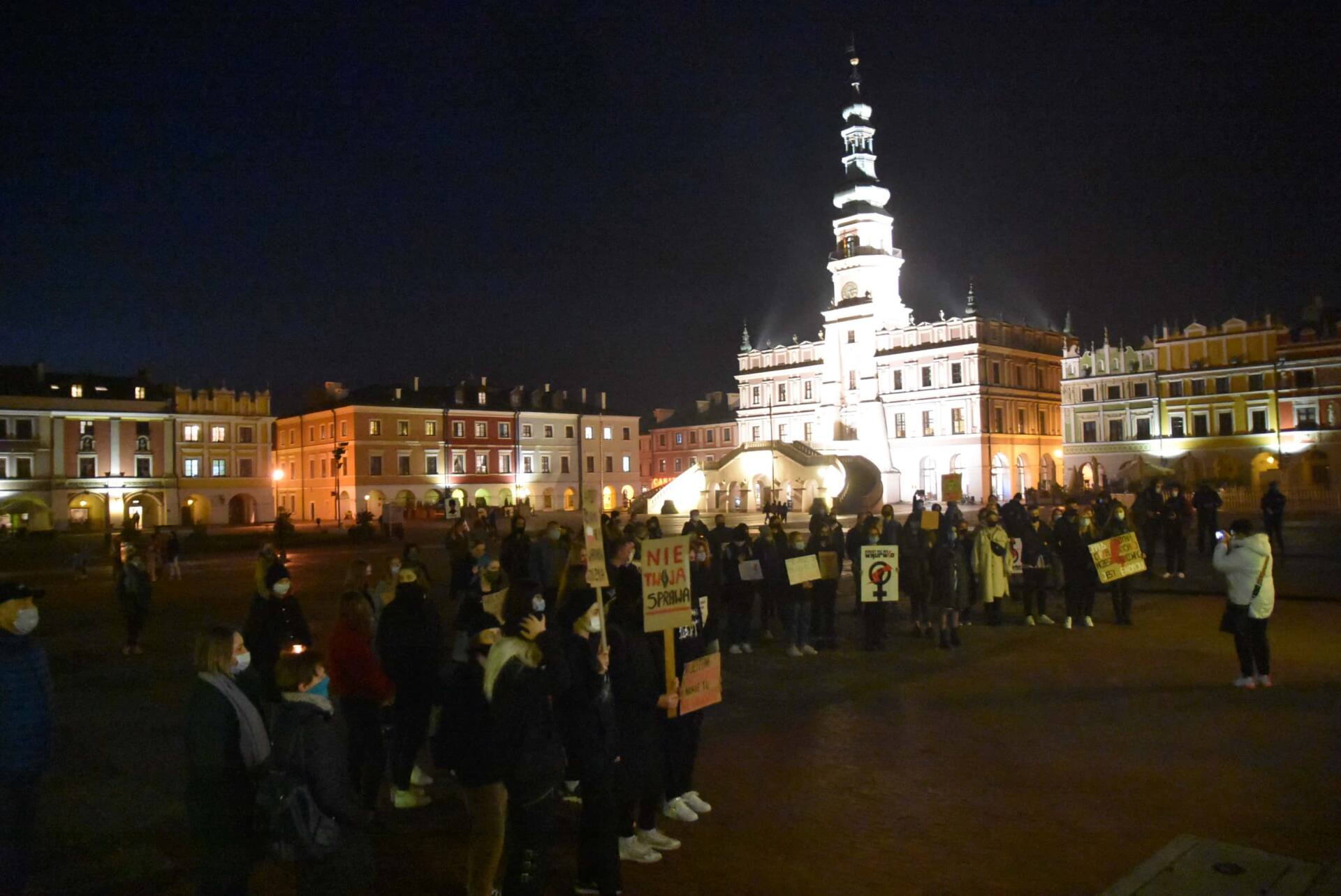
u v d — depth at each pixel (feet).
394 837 26.23
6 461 237.86
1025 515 64.34
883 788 28.50
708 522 185.26
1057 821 25.53
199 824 17.97
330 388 290.35
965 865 22.90
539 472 309.22
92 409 249.75
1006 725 34.96
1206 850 22.97
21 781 21.21
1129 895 20.65
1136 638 51.96
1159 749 31.48
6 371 249.75
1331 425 219.00
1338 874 21.57
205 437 268.62
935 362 268.00
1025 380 277.64
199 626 69.26
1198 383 239.30
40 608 84.23
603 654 22.74
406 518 248.11
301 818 17.30
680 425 354.74
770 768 30.81
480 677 20.31
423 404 286.87
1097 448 254.47
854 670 45.83
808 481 211.61
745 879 22.57
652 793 23.79
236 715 18.43
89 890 23.15
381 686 26.71
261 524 267.18
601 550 26.84
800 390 304.09
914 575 55.11
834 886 22.06
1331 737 32.27
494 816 20.49
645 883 22.43
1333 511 151.84
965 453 260.62
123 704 43.09
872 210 285.84
